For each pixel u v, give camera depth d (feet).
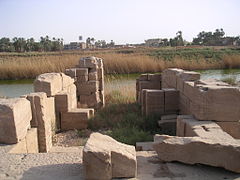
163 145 12.57
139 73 69.15
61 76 28.40
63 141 23.48
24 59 74.74
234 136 18.84
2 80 64.95
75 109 28.55
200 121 18.71
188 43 240.94
